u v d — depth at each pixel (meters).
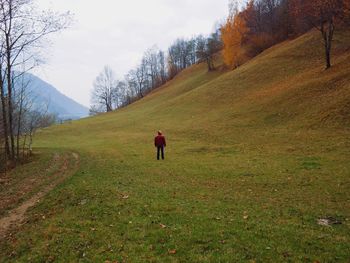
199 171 23.62
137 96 152.25
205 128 44.97
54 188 20.20
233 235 11.87
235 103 54.47
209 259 10.30
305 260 10.09
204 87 71.75
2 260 11.97
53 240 12.62
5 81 29.69
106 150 36.84
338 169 21.11
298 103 42.62
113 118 75.75
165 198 16.61
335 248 10.72
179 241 11.59
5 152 32.75
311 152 26.94
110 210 15.00
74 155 34.25
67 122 81.00
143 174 23.03
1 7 27.38
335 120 34.28
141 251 11.12
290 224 12.80
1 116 33.62
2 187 22.19
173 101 71.88
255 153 29.39
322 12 51.03
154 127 53.59
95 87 136.75
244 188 18.61
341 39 63.09
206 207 15.07
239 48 88.81
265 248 10.83
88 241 12.20
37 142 53.06
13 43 28.92
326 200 15.78
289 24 89.81
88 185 19.50
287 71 59.53
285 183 19.12
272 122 40.31
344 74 44.62
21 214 16.45
